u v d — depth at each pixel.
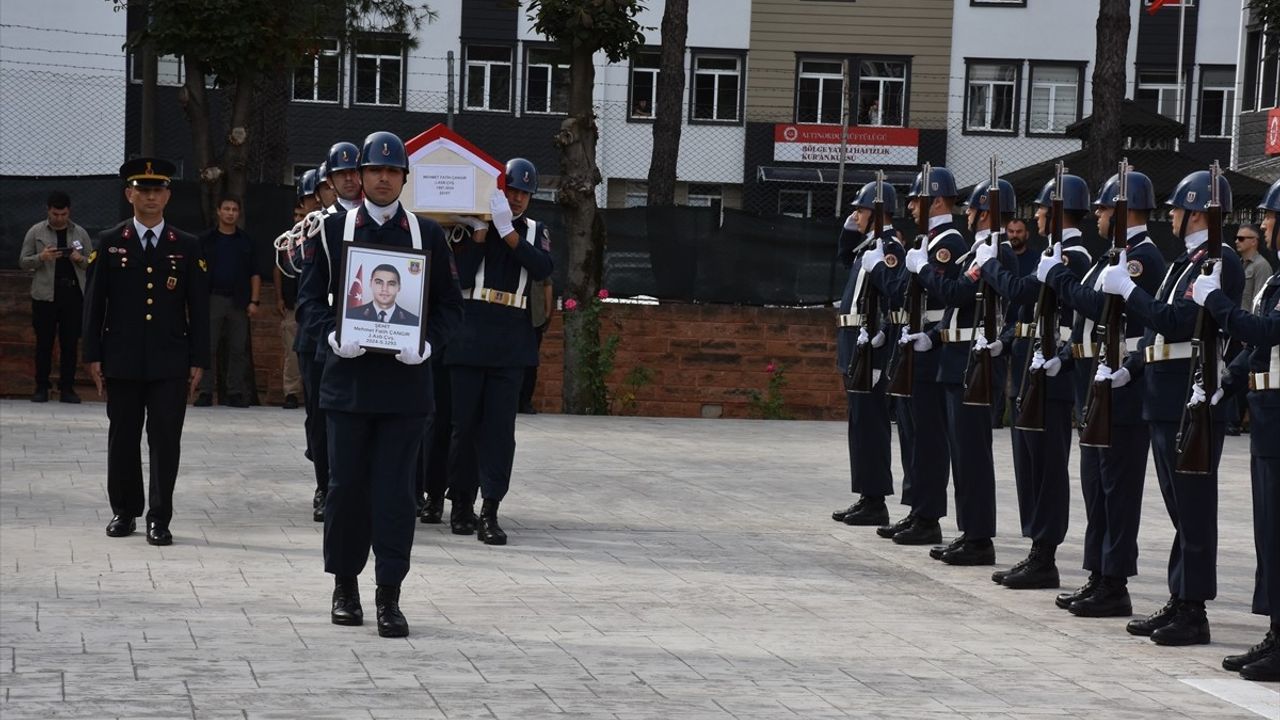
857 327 12.12
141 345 10.11
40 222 18.72
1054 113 45.75
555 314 20.08
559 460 15.26
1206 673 7.49
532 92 42.91
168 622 7.84
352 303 7.59
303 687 6.55
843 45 45.16
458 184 10.66
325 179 11.11
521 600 8.71
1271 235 7.68
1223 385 7.89
